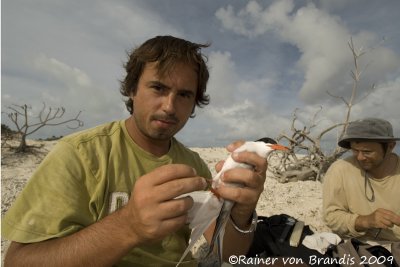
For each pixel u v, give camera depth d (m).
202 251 1.10
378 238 0.99
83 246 0.46
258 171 0.53
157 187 0.42
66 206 0.55
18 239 0.52
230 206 0.51
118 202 0.60
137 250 0.62
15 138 3.74
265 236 0.91
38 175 0.56
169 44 0.63
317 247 0.87
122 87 0.78
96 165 0.60
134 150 0.66
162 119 0.62
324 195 1.11
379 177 1.02
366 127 0.97
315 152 2.61
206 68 0.69
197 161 0.79
